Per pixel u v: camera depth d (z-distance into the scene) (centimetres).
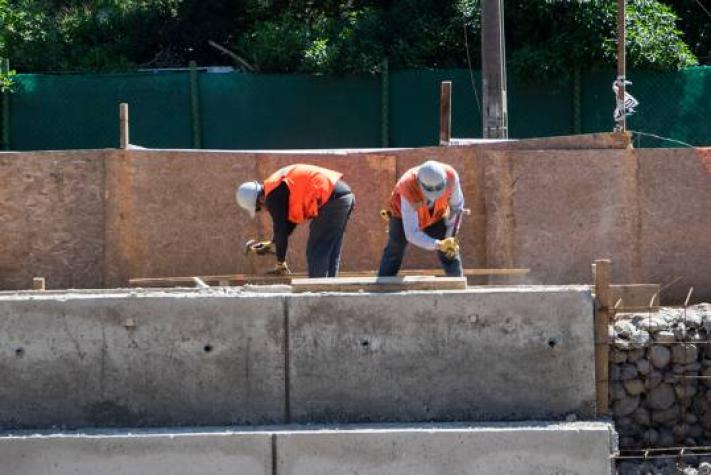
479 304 1088
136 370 1097
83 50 2281
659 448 1141
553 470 1031
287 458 1039
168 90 1958
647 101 1972
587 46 1955
